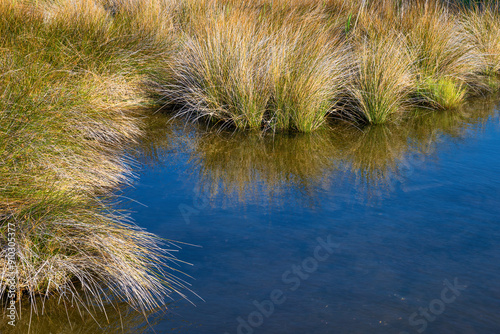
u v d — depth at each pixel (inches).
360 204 181.3
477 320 120.6
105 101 266.8
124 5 381.4
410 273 139.4
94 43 286.8
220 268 141.9
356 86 285.1
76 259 133.9
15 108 175.9
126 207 177.2
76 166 187.8
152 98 301.3
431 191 191.3
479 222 167.5
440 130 264.8
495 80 358.9
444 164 218.2
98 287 132.4
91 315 122.2
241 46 273.3
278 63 261.6
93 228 141.8
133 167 212.7
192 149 235.1
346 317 121.8
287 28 313.0
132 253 140.7
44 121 183.8
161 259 145.8
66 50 268.2
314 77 261.1
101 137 234.8
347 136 255.9
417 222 167.9
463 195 187.5
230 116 271.9
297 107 258.4
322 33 310.0
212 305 126.4
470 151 233.5
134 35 324.2
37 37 260.2
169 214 173.3
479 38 378.0
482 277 137.7
